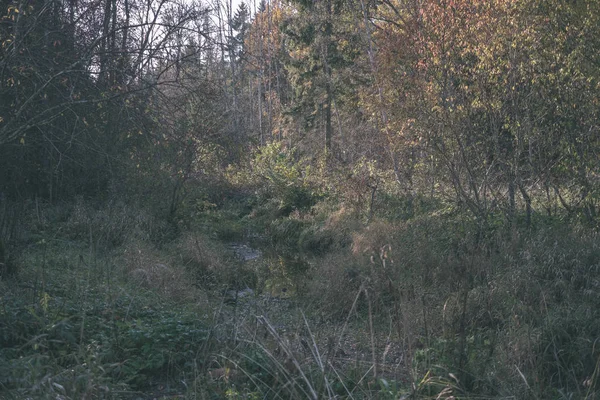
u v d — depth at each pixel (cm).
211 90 926
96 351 545
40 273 835
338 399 510
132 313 719
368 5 2245
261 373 546
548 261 870
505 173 1213
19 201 1132
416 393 469
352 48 2611
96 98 855
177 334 648
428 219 1360
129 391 519
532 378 542
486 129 1262
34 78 842
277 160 2606
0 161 1136
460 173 1333
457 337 662
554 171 1201
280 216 2166
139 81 873
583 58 1095
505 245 1034
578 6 1095
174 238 1458
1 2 913
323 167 2391
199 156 1338
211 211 2125
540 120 1172
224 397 510
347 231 1675
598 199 1108
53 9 905
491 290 793
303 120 3153
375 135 2034
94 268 847
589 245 933
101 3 952
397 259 1016
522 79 1152
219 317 702
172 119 886
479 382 550
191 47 906
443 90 1244
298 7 2814
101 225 1241
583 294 762
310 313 904
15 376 451
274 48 3822
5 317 594
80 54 875
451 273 901
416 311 751
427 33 1260
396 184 1806
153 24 886
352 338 762
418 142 1381
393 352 680
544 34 1138
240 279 1190
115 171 1365
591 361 573
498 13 1166
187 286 956
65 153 1011
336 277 987
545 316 677
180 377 580
